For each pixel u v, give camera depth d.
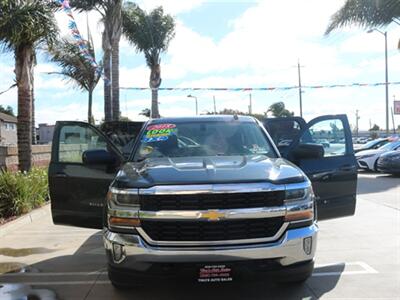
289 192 4.58
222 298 5.11
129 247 4.46
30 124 13.51
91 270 6.40
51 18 12.52
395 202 11.43
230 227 4.41
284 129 8.41
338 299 5.01
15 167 15.41
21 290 5.61
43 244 8.02
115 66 22.83
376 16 21.47
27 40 12.51
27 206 10.69
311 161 6.21
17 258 7.12
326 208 6.23
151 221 4.44
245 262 4.39
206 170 4.80
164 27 30.69
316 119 6.41
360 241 7.53
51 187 6.30
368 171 20.25
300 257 4.54
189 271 4.39
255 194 4.46
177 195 4.43
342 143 6.44
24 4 12.05
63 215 6.27
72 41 19.06
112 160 5.96
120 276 4.61
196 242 4.38
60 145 6.34
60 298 5.29
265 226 4.47
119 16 22.53
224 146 6.03
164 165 5.13
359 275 5.79
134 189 4.53
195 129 6.28
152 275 4.44
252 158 5.48
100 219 6.07
